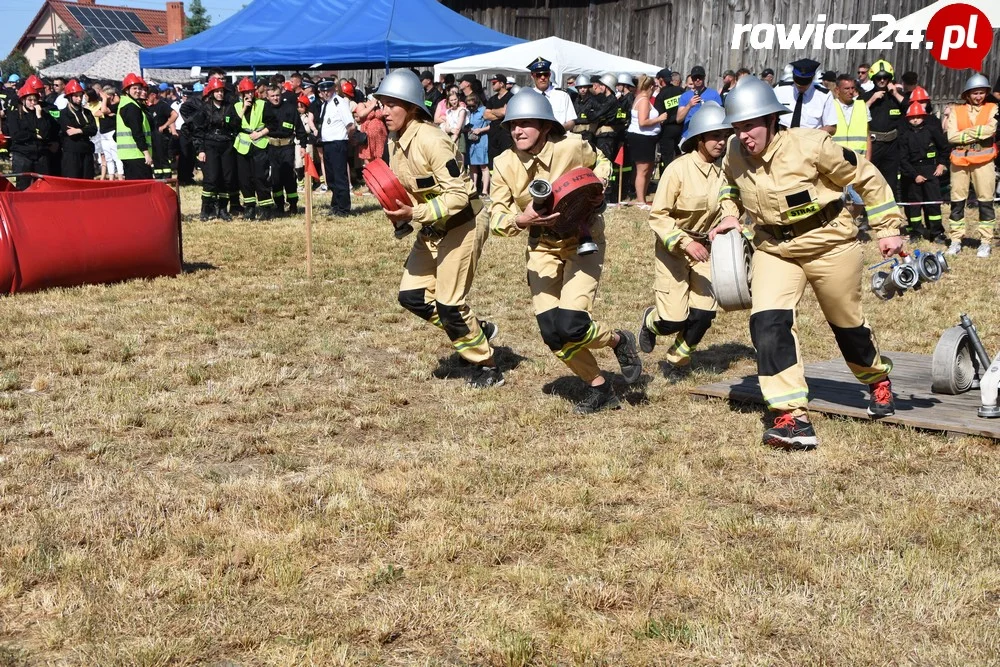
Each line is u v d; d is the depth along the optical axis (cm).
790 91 1354
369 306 962
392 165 642
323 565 419
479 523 460
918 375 694
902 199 1402
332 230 1463
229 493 495
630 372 650
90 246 1002
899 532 443
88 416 612
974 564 409
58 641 358
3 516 468
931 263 595
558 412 635
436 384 709
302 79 2192
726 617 372
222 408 639
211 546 430
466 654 353
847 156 525
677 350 704
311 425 605
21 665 344
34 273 966
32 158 1619
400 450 565
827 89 1284
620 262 1225
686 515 464
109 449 558
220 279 1083
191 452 558
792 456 545
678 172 648
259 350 782
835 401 629
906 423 581
